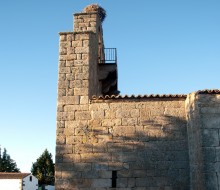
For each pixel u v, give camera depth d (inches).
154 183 400.8
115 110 428.8
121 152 413.7
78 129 424.8
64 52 460.4
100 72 567.2
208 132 353.1
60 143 420.8
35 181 1984.5
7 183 1800.0
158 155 409.7
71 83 444.1
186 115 418.9
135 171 406.0
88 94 437.4
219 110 360.5
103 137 420.2
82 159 414.0
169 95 425.1
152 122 422.0
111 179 405.7
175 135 415.8
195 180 373.1
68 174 409.4
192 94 385.4
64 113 432.1
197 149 364.5
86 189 404.2
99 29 596.1
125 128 421.4
